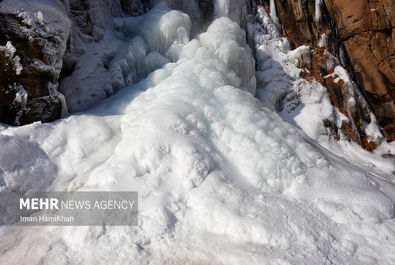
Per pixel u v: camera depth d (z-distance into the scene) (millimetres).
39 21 5293
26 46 5203
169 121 5047
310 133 8570
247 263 3467
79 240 3670
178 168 4594
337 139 8992
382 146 9312
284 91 9156
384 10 8875
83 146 5098
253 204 4422
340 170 5574
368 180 5605
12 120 5227
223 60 7391
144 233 3826
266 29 10070
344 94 9547
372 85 9633
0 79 5004
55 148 4953
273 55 9688
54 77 5801
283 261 3500
